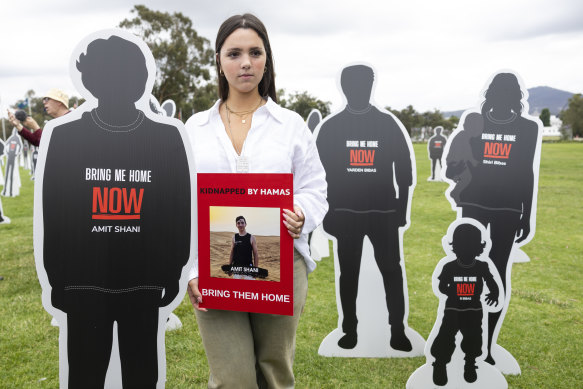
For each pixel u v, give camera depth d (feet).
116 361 5.59
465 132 10.62
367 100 10.96
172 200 5.57
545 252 21.79
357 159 11.04
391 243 11.12
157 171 5.54
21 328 12.30
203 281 5.51
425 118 224.94
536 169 10.50
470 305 9.19
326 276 17.94
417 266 19.34
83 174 5.41
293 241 5.35
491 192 10.65
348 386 9.39
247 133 5.56
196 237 5.58
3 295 15.35
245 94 5.65
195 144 5.78
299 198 5.48
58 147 5.34
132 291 5.57
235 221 5.33
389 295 11.10
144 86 5.49
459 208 10.79
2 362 10.32
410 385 9.25
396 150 11.05
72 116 5.35
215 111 5.75
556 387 9.35
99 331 5.53
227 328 5.55
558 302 14.75
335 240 11.08
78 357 5.50
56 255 5.40
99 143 5.42
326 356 11.03
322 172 5.89
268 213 5.21
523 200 10.56
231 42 5.28
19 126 13.30
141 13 110.01
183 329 12.29
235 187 5.30
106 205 5.46
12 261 20.10
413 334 11.16
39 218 5.33
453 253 9.12
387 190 11.09
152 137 5.52
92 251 5.47
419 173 63.93
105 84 5.40
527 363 10.43
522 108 10.46
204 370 9.93
